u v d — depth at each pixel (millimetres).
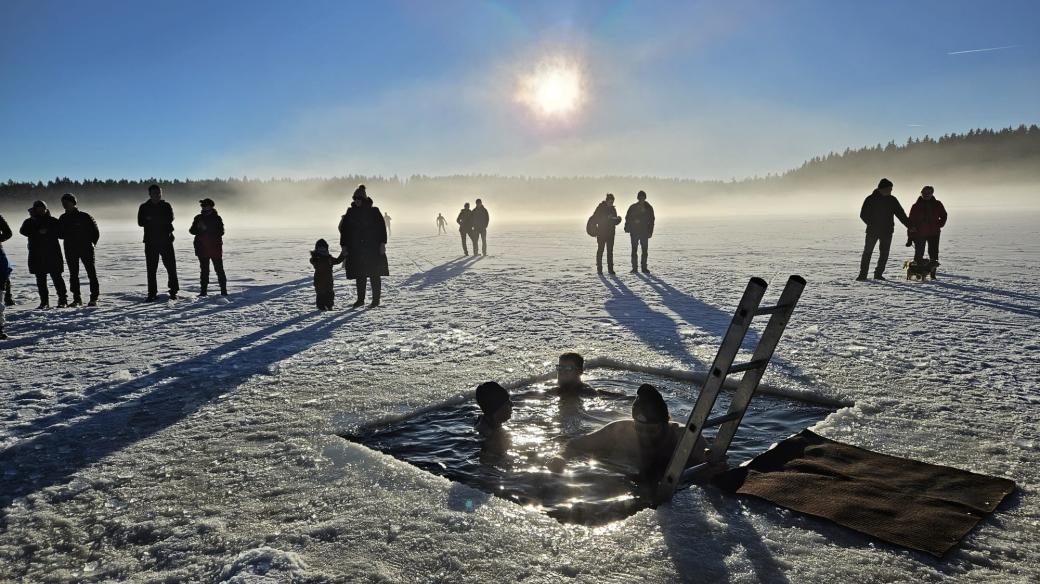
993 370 5457
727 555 2572
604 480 3398
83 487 3389
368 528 2840
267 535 2811
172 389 5371
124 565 2625
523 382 5352
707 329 7531
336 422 4359
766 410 4582
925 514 2867
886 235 12078
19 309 10570
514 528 2816
